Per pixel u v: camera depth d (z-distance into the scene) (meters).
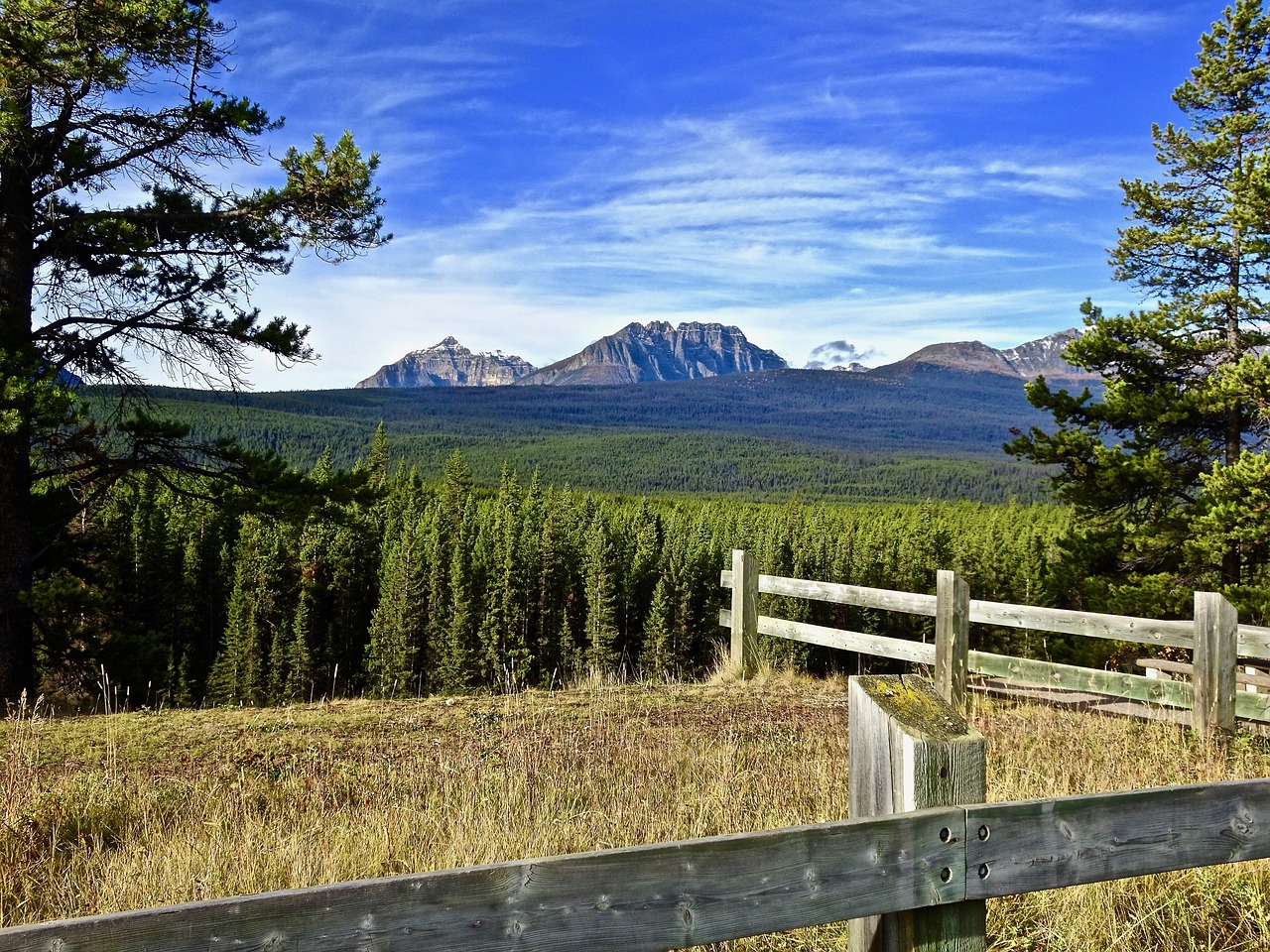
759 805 4.79
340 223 12.38
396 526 54.84
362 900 1.66
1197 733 6.38
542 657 44.38
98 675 12.52
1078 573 15.07
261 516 12.78
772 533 59.81
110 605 13.36
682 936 1.85
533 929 1.76
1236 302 13.94
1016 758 5.59
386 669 41.06
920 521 66.69
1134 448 14.20
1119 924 3.38
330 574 44.25
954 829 2.07
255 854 3.96
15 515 11.42
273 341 12.20
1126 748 5.96
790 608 44.16
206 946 1.56
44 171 11.38
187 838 4.18
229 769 5.92
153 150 12.09
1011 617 7.54
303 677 37.41
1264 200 12.71
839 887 1.97
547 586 47.75
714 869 1.88
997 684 8.87
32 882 3.90
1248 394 12.83
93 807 4.85
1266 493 12.02
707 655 41.25
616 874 1.81
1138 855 2.24
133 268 11.48
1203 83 15.11
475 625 42.81
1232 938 3.41
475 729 7.10
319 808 4.89
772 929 1.92
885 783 2.20
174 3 10.61
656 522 76.19
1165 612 13.52
